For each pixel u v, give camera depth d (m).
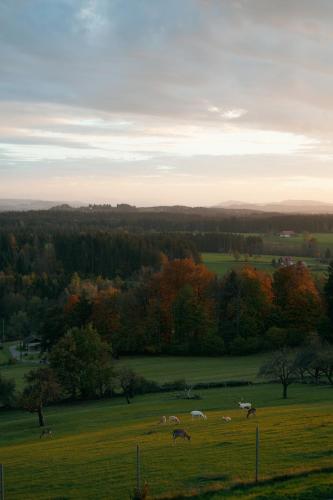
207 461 30.84
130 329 103.75
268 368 58.97
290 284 110.62
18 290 172.88
